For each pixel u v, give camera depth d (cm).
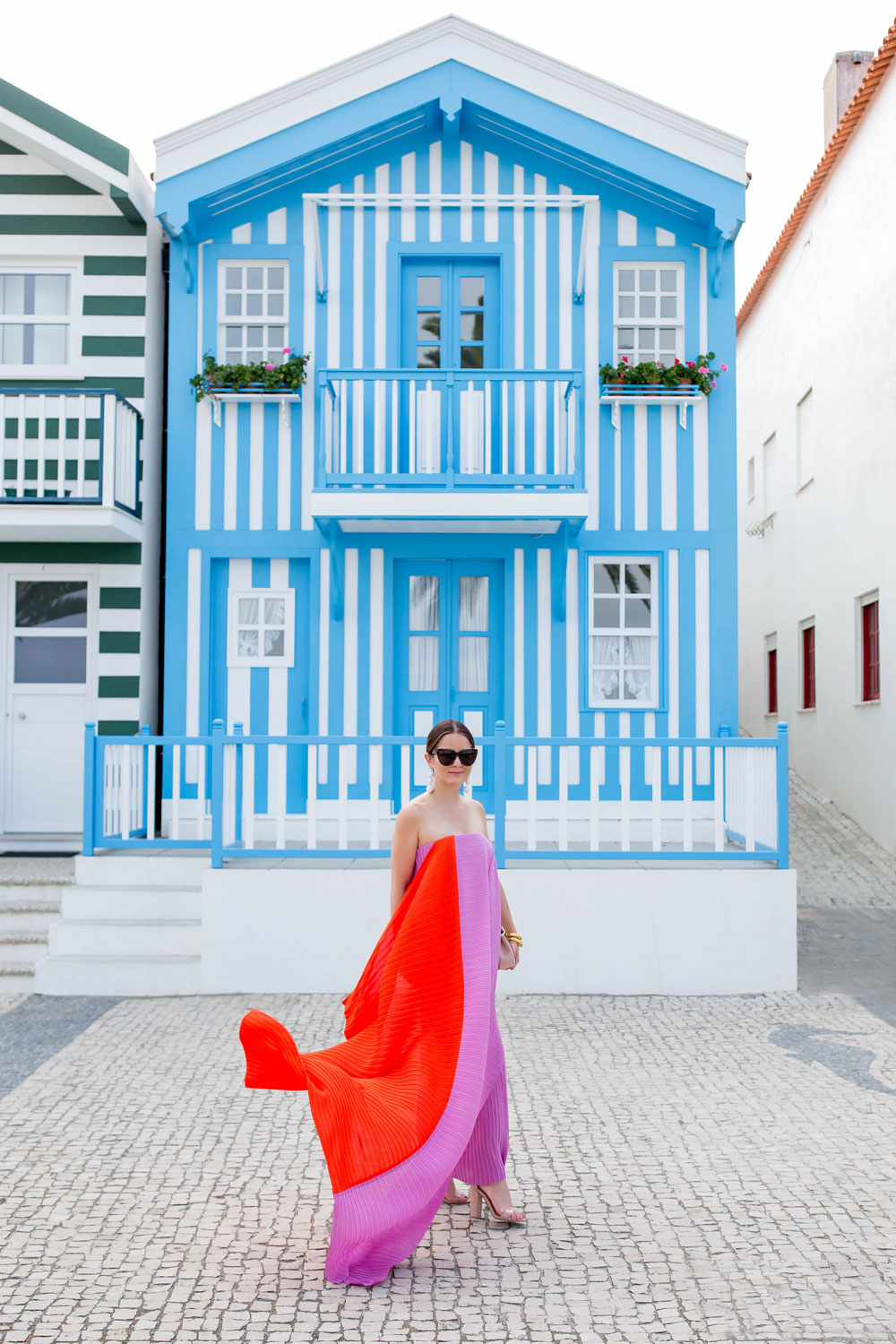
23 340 1027
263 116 966
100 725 1003
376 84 966
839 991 754
